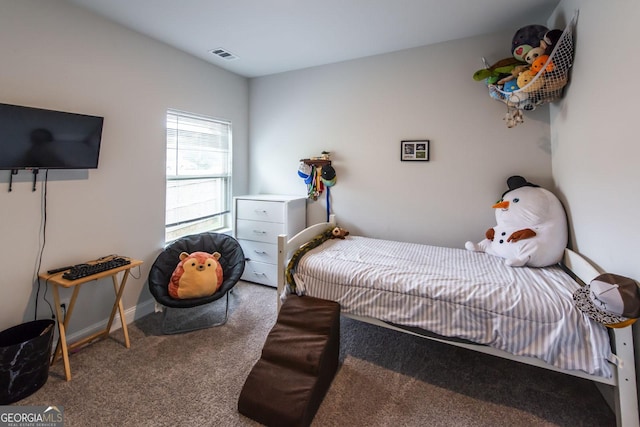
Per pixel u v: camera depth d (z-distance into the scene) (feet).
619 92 4.62
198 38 8.32
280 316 6.07
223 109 10.82
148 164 8.31
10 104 5.52
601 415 5.00
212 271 8.10
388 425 4.83
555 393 5.52
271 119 11.62
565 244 6.42
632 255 4.37
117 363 6.32
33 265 6.13
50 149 5.98
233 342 7.16
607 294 4.03
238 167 11.77
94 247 7.15
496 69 7.02
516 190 7.31
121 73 7.51
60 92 6.34
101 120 6.74
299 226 10.69
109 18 7.16
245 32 8.00
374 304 5.91
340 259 7.02
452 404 5.28
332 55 9.59
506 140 8.06
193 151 9.98
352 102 10.03
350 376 5.99
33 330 6.03
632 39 4.29
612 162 4.84
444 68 8.65
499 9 6.93
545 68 6.07
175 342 7.15
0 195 5.64
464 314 5.17
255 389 4.94
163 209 8.80
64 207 6.57
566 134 6.57
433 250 8.04
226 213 11.46
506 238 6.97
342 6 6.78
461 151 8.60
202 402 5.28
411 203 9.36
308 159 10.62
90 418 4.92
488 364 6.40
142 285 8.37
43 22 6.02
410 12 7.04
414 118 9.12
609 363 4.25
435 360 6.55
